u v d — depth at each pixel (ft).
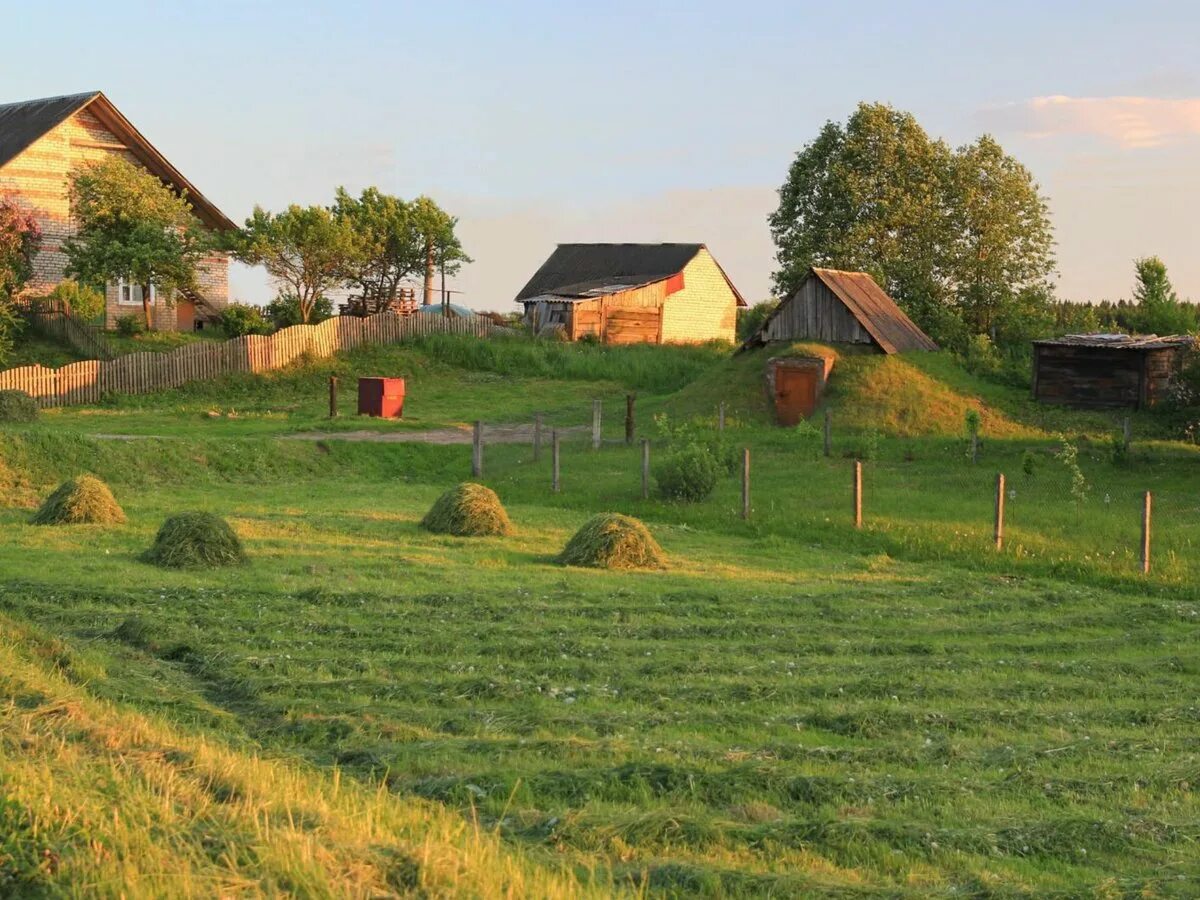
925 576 62.28
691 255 215.51
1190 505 81.25
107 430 119.85
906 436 117.29
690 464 85.30
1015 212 200.34
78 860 20.21
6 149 170.40
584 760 31.24
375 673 39.88
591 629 47.21
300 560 60.85
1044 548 67.05
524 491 92.17
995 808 28.76
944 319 184.24
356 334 176.55
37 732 28.37
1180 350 122.93
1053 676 42.45
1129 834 27.09
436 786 28.73
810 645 45.32
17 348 159.63
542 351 180.24
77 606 48.55
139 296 178.60
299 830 22.48
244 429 123.54
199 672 39.58
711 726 34.91
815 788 29.17
